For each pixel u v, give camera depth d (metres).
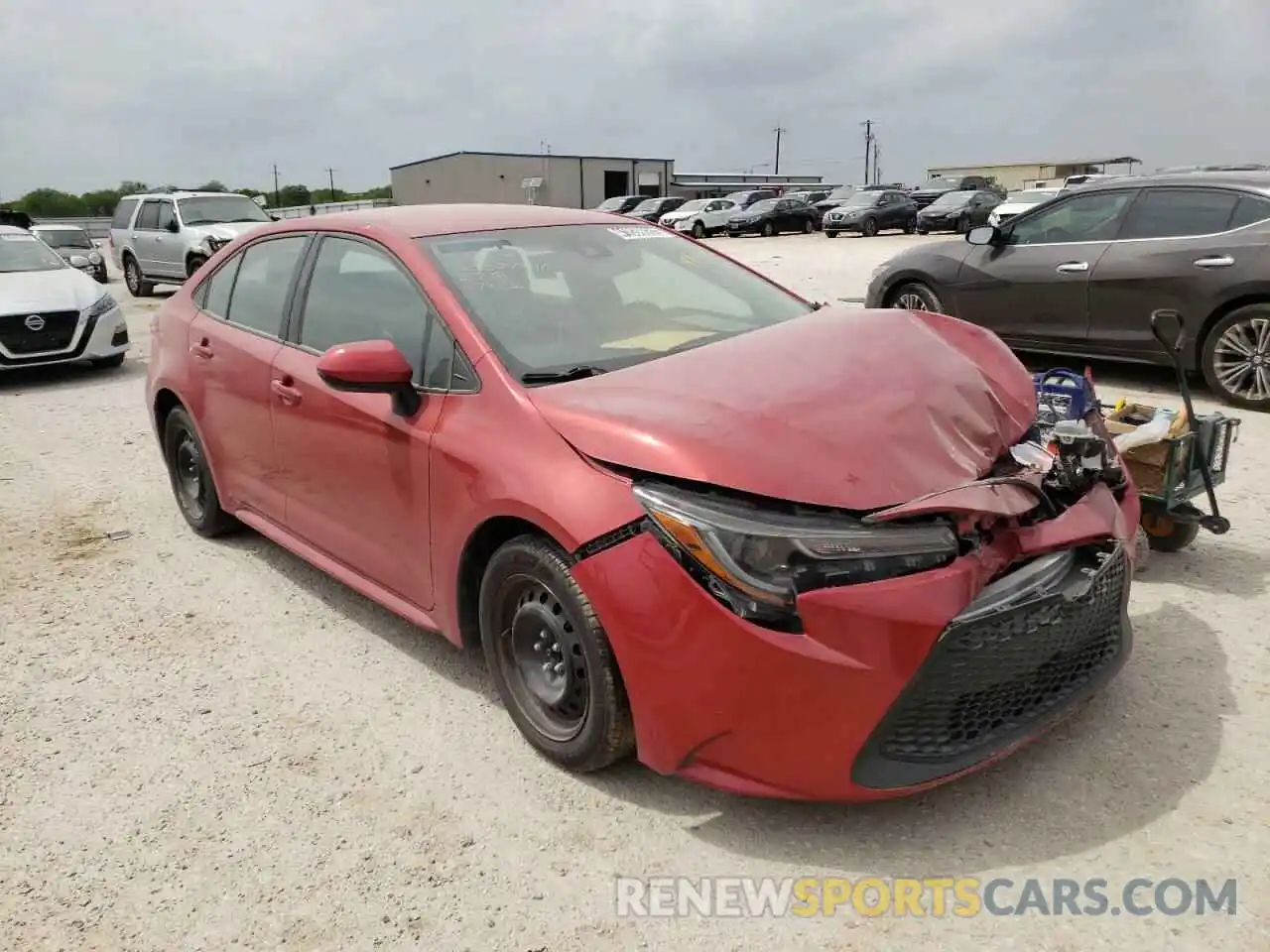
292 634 4.04
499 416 2.99
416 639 3.95
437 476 3.13
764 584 2.38
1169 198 7.20
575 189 70.19
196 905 2.55
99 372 10.48
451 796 2.93
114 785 3.07
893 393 2.86
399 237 3.65
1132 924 2.31
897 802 2.78
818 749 2.41
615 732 2.75
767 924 2.38
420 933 2.42
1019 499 2.59
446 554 3.16
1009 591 2.53
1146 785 2.78
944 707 2.47
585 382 3.03
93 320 10.00
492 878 2.59
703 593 2.44
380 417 3.37
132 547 5.07
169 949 2.42
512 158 68.50
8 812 2.96
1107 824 2.64
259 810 2.91
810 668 2.36
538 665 3.02
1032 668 2.59
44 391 9.52
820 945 2.32
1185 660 3.41
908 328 3.45
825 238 35.09
